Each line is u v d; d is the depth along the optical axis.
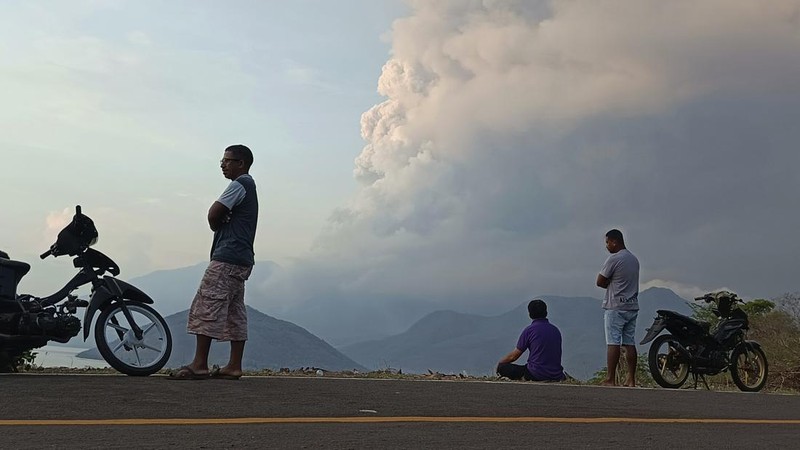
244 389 7.43
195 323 8.15
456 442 5.37
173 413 6.06
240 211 8.35
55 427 5.37
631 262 11.50
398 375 12.29
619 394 9.02
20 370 9.42
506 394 8.33
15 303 8.11
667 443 5.76
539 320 11.91
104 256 8.52
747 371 12.03
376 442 5.25
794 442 6.11
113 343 8.38
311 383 8.30
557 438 5.73
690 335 11.66
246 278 8.39
